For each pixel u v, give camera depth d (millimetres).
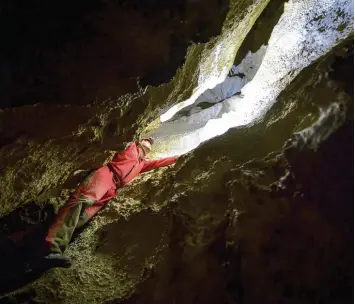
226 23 1930
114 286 2160
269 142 2127
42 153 2004
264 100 2709
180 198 2129
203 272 1800
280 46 2658
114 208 2588
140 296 1979
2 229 2443
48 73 1506
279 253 1594
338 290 1469
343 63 1675
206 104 3363
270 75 2762
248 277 1651
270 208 1669
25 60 1444
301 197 1581
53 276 2309
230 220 1802
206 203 1986
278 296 1568
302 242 1552
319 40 2330
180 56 1680
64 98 1627
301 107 1950
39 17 1366
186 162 2561
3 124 1646
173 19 1529
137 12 1455
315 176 1562
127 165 2523
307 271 1524
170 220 2105
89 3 1376
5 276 2225
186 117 3449
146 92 1963
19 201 2410
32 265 2197
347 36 2016
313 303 1503
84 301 2141
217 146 2480
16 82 1486
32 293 2229
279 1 2590
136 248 2271
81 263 2371
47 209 2594
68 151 2139
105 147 2342
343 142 1515
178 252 1944
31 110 1627
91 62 1534
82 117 1807
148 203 2490
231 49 2688
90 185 2400
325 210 1518
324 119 1592
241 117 3002
